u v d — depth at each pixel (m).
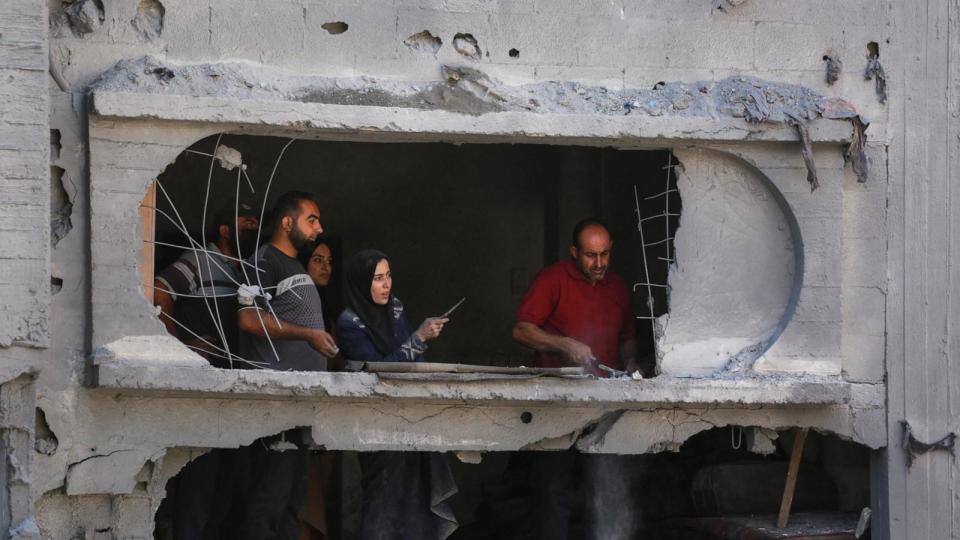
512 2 27.27
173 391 25.48
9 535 23.64
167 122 25.75
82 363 25.50
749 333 28.19
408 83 26.73
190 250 29.19
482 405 27.12
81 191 25.56
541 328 29.09
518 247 38.81
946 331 28.73
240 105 25.67
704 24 27.94
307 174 38.19
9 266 24.00
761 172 27.92
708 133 27.30
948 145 28.88
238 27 26.25
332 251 38.25
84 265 25.59
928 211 28.80
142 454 25.78
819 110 27.69
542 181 39.00
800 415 28.19
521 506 34.50
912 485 28.61
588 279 29.12
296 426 26.45
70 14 25.59
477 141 27.47
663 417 27.78
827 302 28.06
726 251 28.17
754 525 29.62
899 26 28.77
